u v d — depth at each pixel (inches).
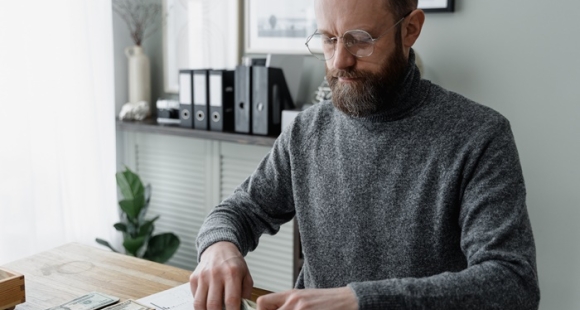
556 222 100.7
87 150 122.4
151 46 138.9
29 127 111.4
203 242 55.5
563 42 96.2
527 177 102.1
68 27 117.3
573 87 96.4
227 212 60.7
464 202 49.9
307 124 61.6
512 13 99.1
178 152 132.3
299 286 63.9
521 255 44.6
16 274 55.7
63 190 119.0
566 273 101.0
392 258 54.8
